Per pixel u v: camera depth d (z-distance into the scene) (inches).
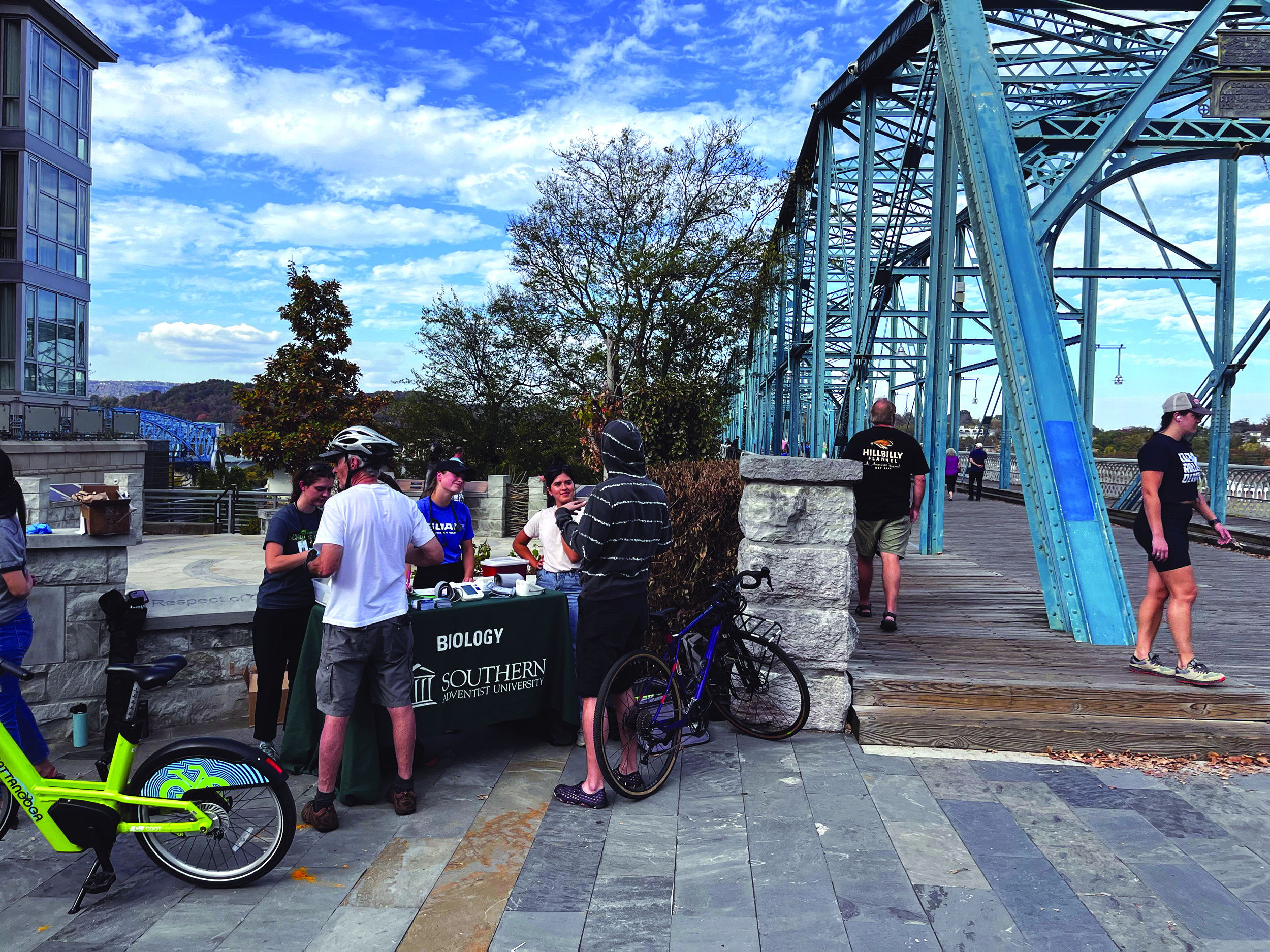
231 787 118.4
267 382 712.4
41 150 889.5
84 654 180.1
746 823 137.3
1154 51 565.3
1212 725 173.6
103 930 106.7
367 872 121.6
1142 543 193.2
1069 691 181.0
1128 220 647.8
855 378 799.1
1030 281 336.5
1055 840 131.5
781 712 181.0
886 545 234.4
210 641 189.2
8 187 858.8
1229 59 395.2
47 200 903.7
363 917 108.8
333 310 722.8
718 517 209.2
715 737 181.3
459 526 217.0
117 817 116.4
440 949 101.1
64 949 102.0
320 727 159.9
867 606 252.2
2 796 125.6
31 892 117.4
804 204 1089.4
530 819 139.7
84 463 597.3
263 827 119.6
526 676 172.9
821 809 143.1
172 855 119.7
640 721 147.6
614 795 149.4
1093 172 381.4
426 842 131.3
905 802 146.2
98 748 176.6
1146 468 187.6
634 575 144.6
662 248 860.6
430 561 153.1
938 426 482.9
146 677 120.9
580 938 103.4
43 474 545.0
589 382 895.1
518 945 101.7
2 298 857.5
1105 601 234.5
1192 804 146.0
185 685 186.9
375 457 144.6
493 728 190.1
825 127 954.7
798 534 183.3
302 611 166.2
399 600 141.9
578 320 878.4
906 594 288.4
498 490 645.9
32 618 163.5
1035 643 222.8
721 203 869.2
